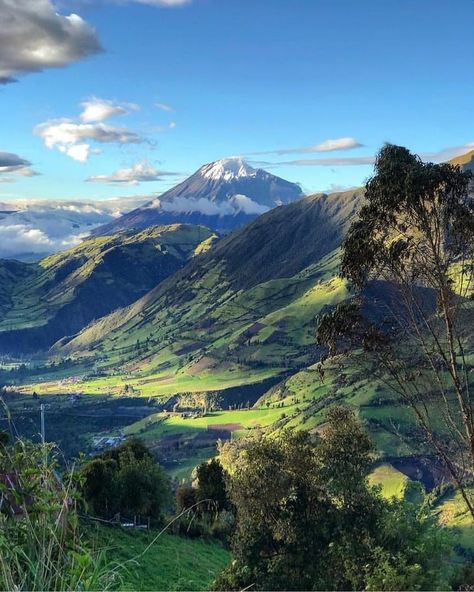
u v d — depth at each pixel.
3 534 3.59
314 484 31.33
